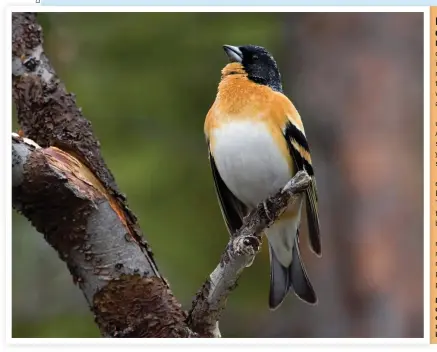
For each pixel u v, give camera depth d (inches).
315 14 470.0
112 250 220.2
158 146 454.9
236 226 321.1
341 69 458.6
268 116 291.9
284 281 319.9
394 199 438.3
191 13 469.7
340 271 448.5
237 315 536.1
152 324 222.7
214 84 468.1
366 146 445.7
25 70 241.9
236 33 469.4
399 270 433.7
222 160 297.4
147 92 460.8
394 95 445.7
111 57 470.3
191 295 435.2
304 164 299.1
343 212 448.8
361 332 440.1
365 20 455.8
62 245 218.8
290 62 481.7
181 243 438.6
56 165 214.5
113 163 441.1
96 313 222.8
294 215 311.0
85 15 470.6
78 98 455.8
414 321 429.7
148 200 437.7
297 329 503.5
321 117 461.4
